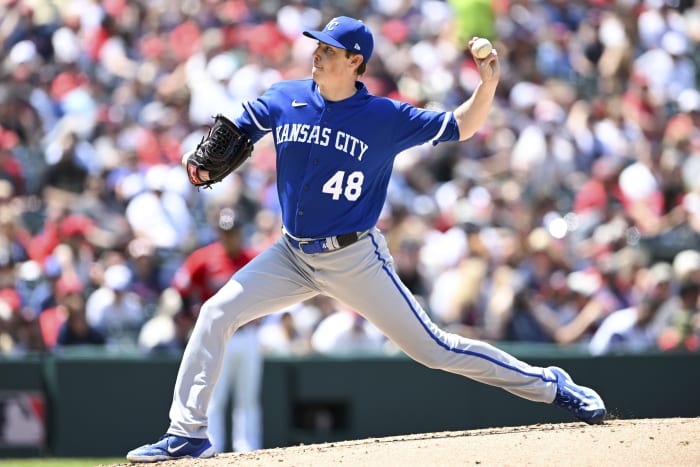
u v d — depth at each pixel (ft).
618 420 65.41
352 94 55.36
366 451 56.59
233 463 55.11
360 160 54.95
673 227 134.82
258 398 104.73
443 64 161.27
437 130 55.26
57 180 140.56
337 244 55.67
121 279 117.80
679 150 150.30
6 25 160.86
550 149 142.92
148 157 141.38
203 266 104.27
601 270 122.01
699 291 115.55
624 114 158.51
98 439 104.94
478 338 113.29
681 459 51.80
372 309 56.90
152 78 157.99
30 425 104.99
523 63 164.86
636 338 112.68
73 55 158.71
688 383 106.22
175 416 57.36
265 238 124.36
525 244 122.21
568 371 105.29
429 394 105.81
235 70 157.17
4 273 114.83
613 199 140.46
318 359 106.01
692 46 178.81
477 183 139.64
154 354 105.81
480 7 164.14
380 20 172.14
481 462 52.34
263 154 141.49
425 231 127.95
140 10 168.66
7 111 145.59
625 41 171.83
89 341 112.68
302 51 165.07
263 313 58.29
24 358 105.40
